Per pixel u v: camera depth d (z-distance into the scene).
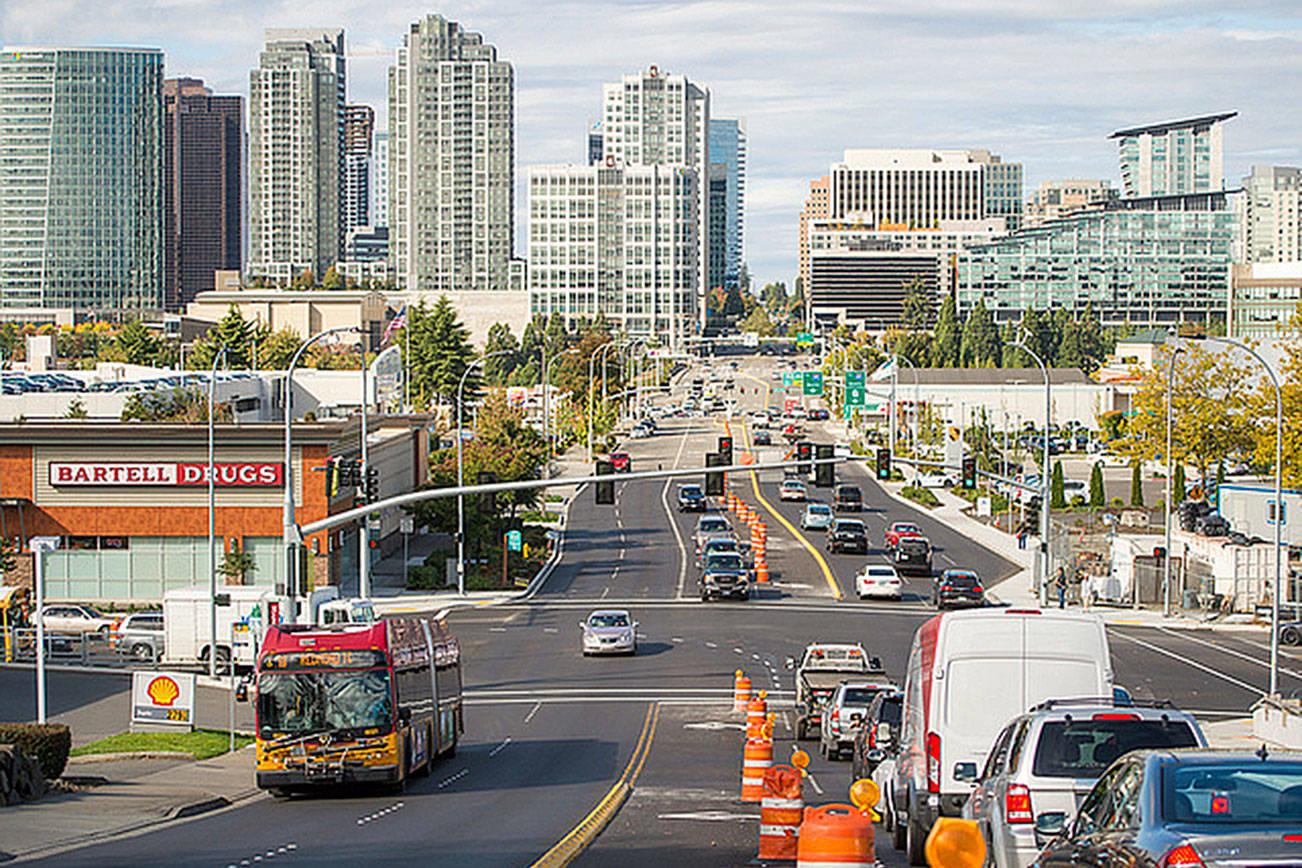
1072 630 25.69
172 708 49.53
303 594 61.59
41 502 93.31
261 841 30.75
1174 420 131.38
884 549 117.44
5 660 73.19
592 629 74.69
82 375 154.25
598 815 33.72
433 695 44.91
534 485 61.94
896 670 67.31
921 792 25.78
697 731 54.44
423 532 130.50
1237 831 13.86
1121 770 16.27
